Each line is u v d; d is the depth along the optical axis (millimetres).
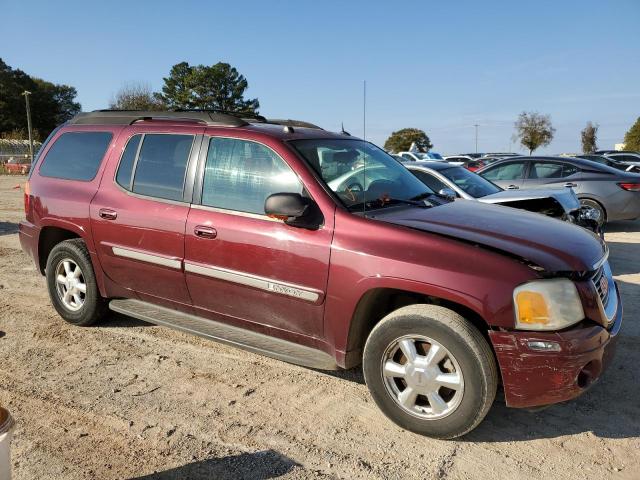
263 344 3922
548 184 10578
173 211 4277
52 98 83125
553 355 2988
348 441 3332
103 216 4695
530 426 3502
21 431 3426
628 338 4891
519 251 3201
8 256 8266
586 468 3066
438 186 7734
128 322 5336
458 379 3174
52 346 4754
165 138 4539
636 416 3613
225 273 3984
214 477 2984
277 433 3416
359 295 3408
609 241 9695
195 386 4027
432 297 3463
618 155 27766
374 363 3438
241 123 4250
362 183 4035
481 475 3008
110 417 3590
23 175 31938
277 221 3771
